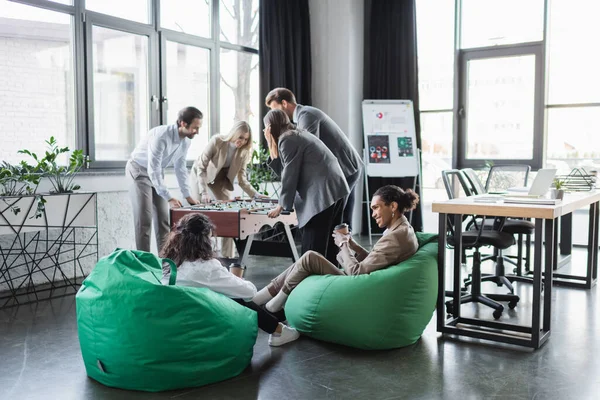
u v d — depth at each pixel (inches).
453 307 133.8
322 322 119.2
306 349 118.9
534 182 142.5
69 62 190.1
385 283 115.3
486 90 276.8
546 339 125.3
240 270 128.2
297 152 140.5
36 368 108.9
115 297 95.8
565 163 263.1
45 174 168.4
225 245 211.3
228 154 200.1
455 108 281.0
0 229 151.6
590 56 254.8
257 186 248.8
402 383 100.5
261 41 258.4
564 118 262.4
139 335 94.3
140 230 178.7
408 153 278.8
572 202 137.6
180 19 230.7
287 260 223.5
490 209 121.3
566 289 177.3
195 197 205.8
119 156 207.6
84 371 107.2
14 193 161.0
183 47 231.3
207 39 240.1
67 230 184.4
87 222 169.9
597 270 198.4
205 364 98.8
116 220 199.6
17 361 112.7
